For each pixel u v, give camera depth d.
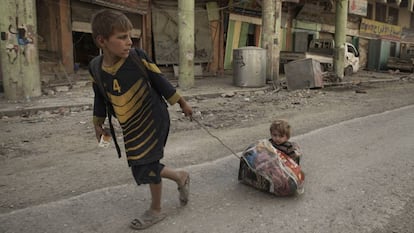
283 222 3.08
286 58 18.62
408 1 27.55
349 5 23.56
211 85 13.66
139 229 2.96
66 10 12.47
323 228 2.98
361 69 26.94
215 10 17.58
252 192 3.70
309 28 23.30
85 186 3.87
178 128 6.73
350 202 3.47
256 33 19.84
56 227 3.01
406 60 25.03
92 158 4.89
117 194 3.66
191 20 12.38
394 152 5.11
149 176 2.83
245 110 8.77
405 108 9.05
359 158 4.82
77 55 14.01
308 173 4.25
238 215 3.21
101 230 2.96
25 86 9.51
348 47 21.98
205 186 3.85
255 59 12.95
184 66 12.61
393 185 3.89
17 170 4.43
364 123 7.06
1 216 3.19
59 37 12.41
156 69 2.72
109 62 2.59
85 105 8.70
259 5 19.41
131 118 2.70
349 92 12.72
